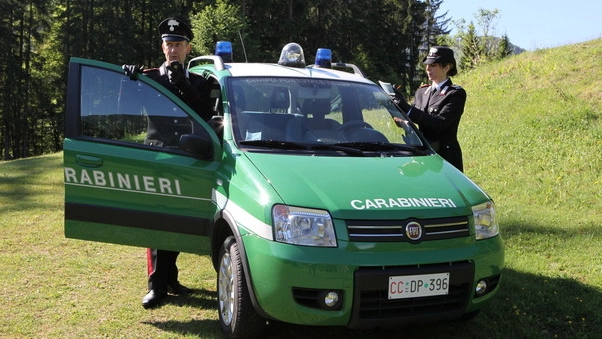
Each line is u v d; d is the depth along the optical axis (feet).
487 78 53.16
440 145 15.81
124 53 139.33
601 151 30.71
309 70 16.10
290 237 10.35
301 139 13.19
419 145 14.17
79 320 13.23
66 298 14.69
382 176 11.71
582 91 42.60
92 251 19.22
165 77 14.38
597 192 25.59
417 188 11.46
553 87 45.11
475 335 12.64
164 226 12.77
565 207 24.17
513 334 12.63
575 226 21.30
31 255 18.60
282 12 152.05
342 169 11.77
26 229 22.40
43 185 33.99
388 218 10.54
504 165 31.53
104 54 139.23
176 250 12.87
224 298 12.25
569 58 50.29
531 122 38.27
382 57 184.75
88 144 12.95
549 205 24.63
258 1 144.87
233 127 13.09
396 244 10.44
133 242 12.99
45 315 13.51
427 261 10.48
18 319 13.20
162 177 12.71
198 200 12.62
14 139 148.15
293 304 10.25
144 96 13.28
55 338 12.26
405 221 10.60
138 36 148.25
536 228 21.15
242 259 10.94
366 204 10.66
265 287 10.43
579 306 14.08
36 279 16.16
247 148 12.50
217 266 12.71
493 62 61.67
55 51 147.02
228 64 16.16
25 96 146.10
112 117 13.12
